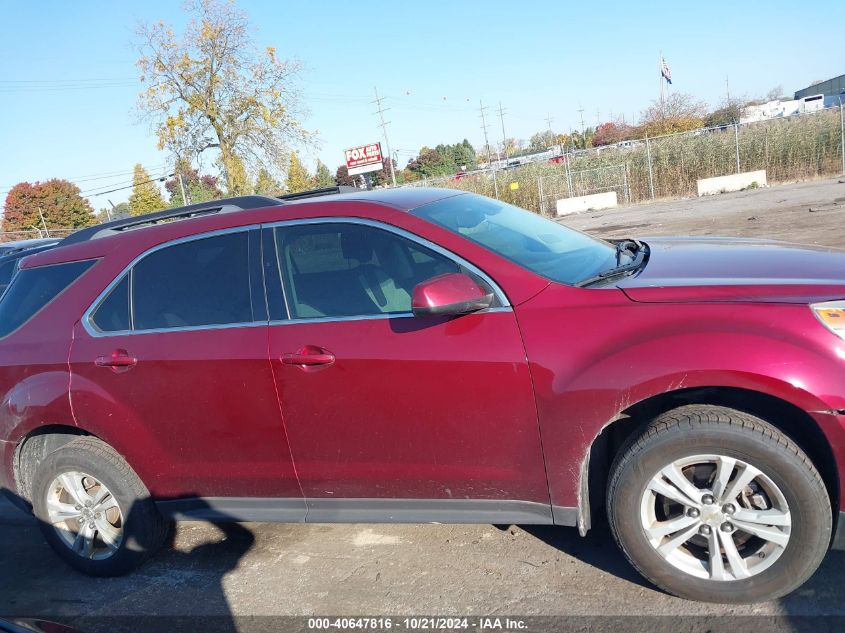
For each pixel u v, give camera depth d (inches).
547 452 115.6
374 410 124.0
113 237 153.7
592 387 109.7
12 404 152.0
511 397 115.6
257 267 135.6
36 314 155.3
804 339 102.7
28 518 196.2
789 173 961.5
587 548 136.3
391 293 125.9
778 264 124.8
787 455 102.5
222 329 135.6
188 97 1279.5
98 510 152.3
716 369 103.1
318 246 133.2
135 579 152.3
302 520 135.9
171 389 138.4
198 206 155.1
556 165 1172.5
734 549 110.2
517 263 122.5
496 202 164.4
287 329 130.0
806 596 113.3
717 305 108.5
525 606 121.2
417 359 119.5
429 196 147.7
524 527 147.9
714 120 2080.5
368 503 131.0
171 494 146.3
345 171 3080.7
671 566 113.5
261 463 135.7
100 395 144.4
